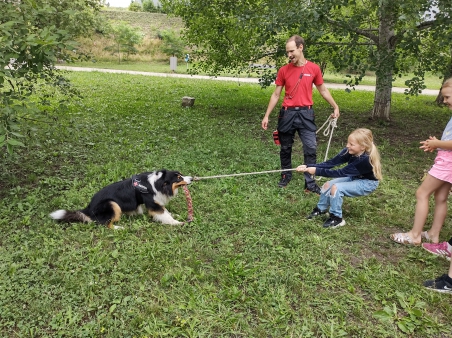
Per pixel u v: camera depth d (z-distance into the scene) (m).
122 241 3.84
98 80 16.72
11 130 3.81
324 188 4.35
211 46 10.98
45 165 5.93
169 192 4.14
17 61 4.14
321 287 3.27
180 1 10.66
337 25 7.86
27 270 3.28
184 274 3.30
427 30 7.66
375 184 4.21
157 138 7.60
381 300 3.11
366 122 10.18
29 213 4.36
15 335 2.67
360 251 3.85
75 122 6.95
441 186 3.76
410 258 3.72
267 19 7.62
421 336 2.76
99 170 5.71
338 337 2.72
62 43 4.10
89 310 2.89
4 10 4.16
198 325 2.79
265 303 3.01
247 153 6.88
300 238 3.99
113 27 29.91
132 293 3.09
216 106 11.64
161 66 27.81
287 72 5.08
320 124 10.04
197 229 4.12
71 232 3.96
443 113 12.30
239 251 3.78
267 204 4.77
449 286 3.16
